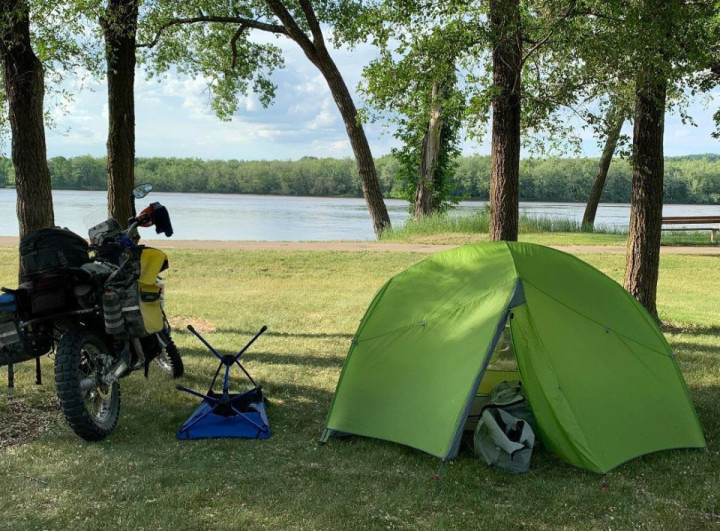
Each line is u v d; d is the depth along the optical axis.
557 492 4.37
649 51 8.17
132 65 9.87
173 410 5.80
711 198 102.25
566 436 4.80
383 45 9.98
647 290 10.13
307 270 16.75
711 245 22.62
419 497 4.22
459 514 4.01
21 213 7.62
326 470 4.61
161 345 5.99
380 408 5.21
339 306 11.80
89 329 5.10
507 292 5.00
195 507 3.97
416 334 5.32
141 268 5.36
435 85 10.39
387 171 109.94
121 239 5.55
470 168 101.88
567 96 9.29
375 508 4.05
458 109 10.06
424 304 5.46
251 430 5.27
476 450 4.91
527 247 5.50
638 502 4.23
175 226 41.84
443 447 4.70
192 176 131.12
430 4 9.27
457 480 4.53
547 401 4.91
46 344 5.09
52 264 4.91
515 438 4.86
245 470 4.55
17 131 7.54
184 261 17.36
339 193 126.50
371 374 5.39
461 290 5.34
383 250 19.75
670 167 106.12
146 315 5.29
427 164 29.73
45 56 8.83
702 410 6.07
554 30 8.75
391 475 4.57
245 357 7.84
